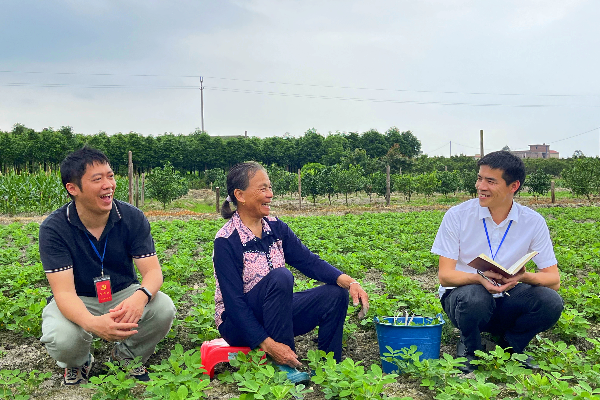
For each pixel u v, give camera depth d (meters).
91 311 3.53
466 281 3.59
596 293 5.49
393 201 33.00
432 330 3.43
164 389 2.79
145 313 3.40
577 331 4.20
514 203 3.77
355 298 3.35
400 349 3.39
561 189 44.16
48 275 3.23
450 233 3.78
